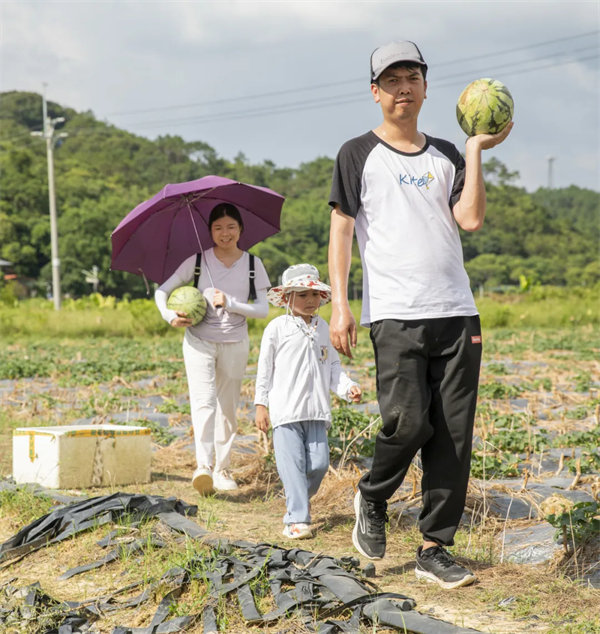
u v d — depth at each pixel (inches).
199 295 251.6
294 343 211.8
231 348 256.1
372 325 169.3
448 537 166.7
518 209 6550.2
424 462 169.0
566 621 145.6
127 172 7416.3
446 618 147.6
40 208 5595.5
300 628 142.0
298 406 208.2
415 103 169.8
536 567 179.9
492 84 165.5
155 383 530.6
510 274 5856.3
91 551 187.3
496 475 266.5
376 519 178.4
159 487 263.0
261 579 157.6
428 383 167.2
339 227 172.4
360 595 148.6
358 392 213.6
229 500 248.5
